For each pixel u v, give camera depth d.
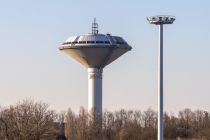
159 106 170.12
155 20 170.62
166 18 170.12
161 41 171.12
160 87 170.38
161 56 171.00
